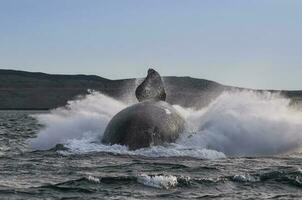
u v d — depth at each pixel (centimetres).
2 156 4400
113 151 4338
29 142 5716
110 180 3212
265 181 3272
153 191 2967
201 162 4028
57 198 2775
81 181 3186
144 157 4162
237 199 2805
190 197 2825
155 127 4372
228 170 3678
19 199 2738
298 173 3475
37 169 3678
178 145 4416
